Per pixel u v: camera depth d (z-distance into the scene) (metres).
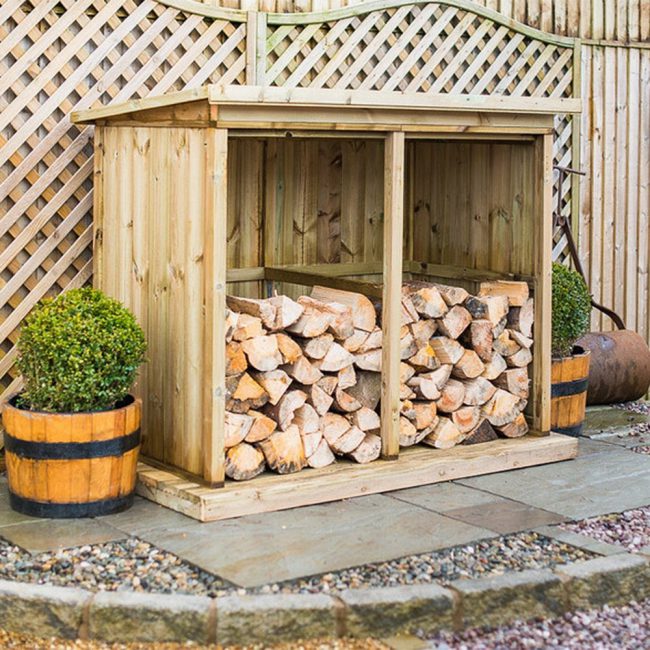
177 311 6.46
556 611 5.71
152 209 6.56
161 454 6.62
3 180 6.75
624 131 8.53
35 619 5.48
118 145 6.75
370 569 5.80
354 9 7.52
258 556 5.88
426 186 7.75
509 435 7.16
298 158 7.58
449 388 6.98
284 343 6.53
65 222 6.90
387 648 5.45
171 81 7.12
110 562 5.84
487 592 5.61
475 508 6.44
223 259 6.25
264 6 7.38
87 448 6.21
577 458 7.20
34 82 6.78
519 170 7.20
